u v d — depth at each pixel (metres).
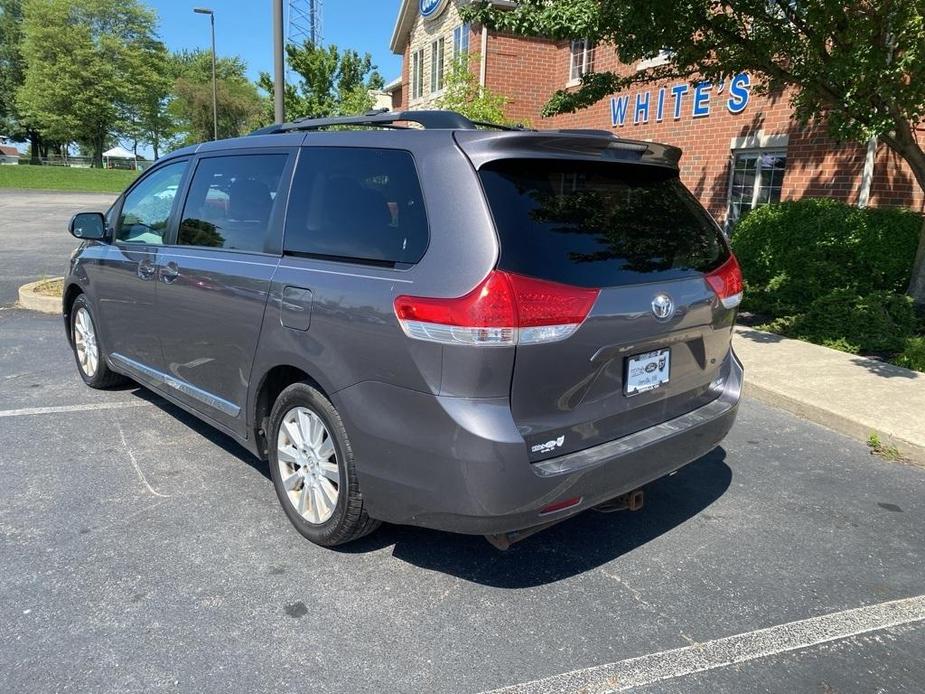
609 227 2.93
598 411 2.87
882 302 7.20
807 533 3.59
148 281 4.32
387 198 2.95
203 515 3.61
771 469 4.38
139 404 5.28
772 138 10.90
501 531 2.68
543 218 2.73
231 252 3.70
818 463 4.47
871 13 5.67
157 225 4.46
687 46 6.90
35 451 4.37
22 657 2.53
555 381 2.67
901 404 5.20
